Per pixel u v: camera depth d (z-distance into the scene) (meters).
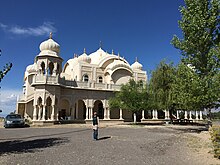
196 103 18.33
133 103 31.23
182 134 18.81
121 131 21.59
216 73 17.73
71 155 9.31
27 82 41.38
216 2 19.08
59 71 34.41
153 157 9.12
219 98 17.33
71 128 25.39
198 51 19.67
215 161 8.70
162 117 44.00
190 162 8.45
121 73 42.53
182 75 19.84
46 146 11.80
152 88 32.31
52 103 31.09
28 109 39.47
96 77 42.72
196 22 19.03
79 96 35.41
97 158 8.74
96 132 14.67
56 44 34.81
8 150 10.60
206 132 19.52
